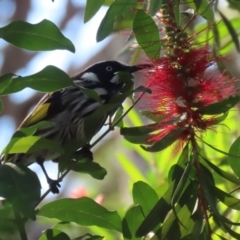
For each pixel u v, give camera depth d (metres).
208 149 7.53
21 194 4.58
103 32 5.63
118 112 6.02
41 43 5.18
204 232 5.14
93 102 7.62
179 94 5.21
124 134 5.28
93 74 7.87
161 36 5.66
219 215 5.01
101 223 5.55
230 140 7.77
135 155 10.97
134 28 5.50
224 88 5.26
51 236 5.38
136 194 5.54
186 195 5.17
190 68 5.24
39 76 5.10
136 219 5.39
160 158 7.95
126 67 7.73
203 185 5.13
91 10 5.62
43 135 7.62
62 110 7.62
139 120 7.92
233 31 6.53
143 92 5.46
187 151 5.30
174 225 5.11
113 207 11.96
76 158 5.84
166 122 5.22
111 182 14.47
